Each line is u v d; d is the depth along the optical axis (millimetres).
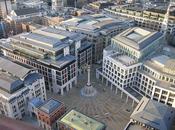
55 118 125375
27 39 173875
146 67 154875
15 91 129875
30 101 134500
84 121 114000
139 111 114875
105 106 150000
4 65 146500
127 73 152750
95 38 196375
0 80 133625
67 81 162500
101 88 168625
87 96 158250
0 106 133125
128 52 168250
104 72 172250
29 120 136125
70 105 150625
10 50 176625
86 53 190625
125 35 181375
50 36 176750
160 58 162375
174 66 145500
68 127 111875
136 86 162500
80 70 187625
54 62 155500
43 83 147500
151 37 177625
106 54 169625
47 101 131000
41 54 159250
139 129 106875
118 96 160125
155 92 142375
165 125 107188
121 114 143000
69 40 173625
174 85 140000
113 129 131375
